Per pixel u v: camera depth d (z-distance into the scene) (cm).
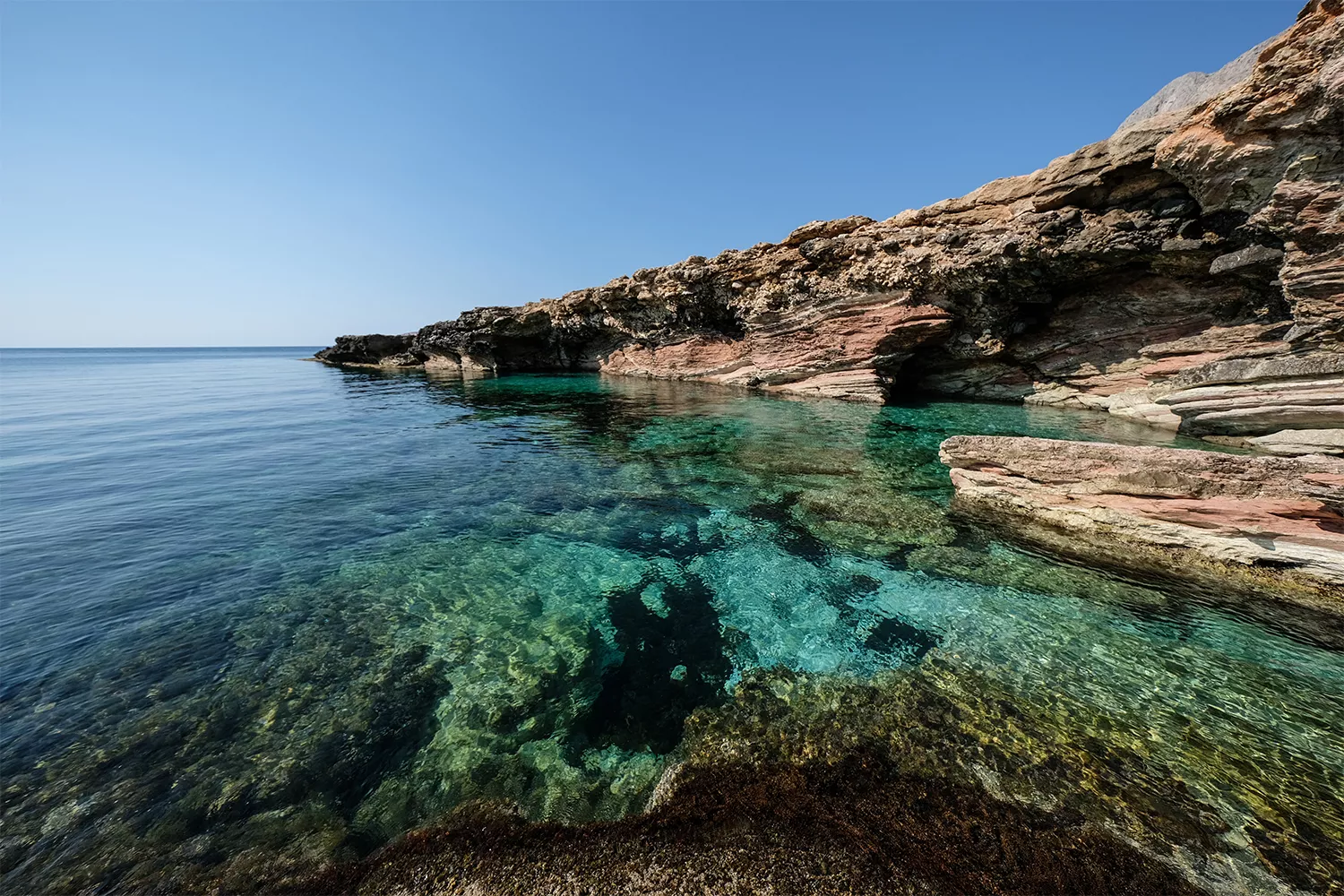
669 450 1678
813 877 375
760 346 3086
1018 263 2005
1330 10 1220
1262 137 1378
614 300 3806
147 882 378
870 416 2162
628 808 438
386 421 2323
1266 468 784
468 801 447
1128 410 1928
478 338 4994
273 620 719
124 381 4897
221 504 1177
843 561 897
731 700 567
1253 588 770
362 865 393
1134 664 618
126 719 532
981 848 395
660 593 802
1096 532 959
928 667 618
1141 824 414
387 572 866
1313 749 491
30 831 411
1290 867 381
